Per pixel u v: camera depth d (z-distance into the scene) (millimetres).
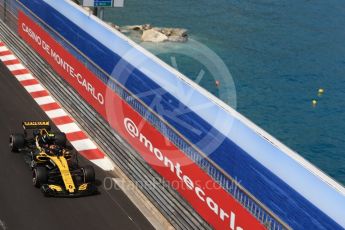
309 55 57094
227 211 15773
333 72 53656
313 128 43094
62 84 27344
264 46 58500
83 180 20531
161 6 68750
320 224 12531
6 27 34531
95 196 20078
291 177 13375
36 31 29859
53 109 26969
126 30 58781
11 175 20797
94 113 24078
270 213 14070
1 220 18109
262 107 46250
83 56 24562
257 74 52188
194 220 17453
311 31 62906
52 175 20234
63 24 26406
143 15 65375
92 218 18781
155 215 19297
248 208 14906
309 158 38969
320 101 47719
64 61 26750
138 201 20078
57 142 22219
